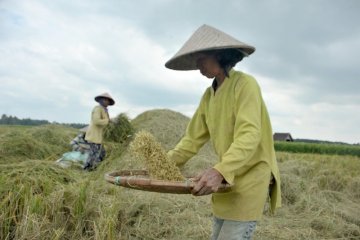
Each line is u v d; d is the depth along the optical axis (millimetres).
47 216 3656
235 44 2195
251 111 2203
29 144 8336
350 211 6168
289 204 6238
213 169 2070
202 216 4898
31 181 4289
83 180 4668
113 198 4371
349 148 33875
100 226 3645
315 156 14250
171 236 4281
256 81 2338
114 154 8086
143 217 4586
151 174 2428
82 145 8445
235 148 2107
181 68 2574
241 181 2340
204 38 2287
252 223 2373
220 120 2377
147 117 11188
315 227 5191
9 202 3721
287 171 8133
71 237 3623
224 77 2355
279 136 55125
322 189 7730
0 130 9852
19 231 3396
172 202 5188
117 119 9789
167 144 9766
